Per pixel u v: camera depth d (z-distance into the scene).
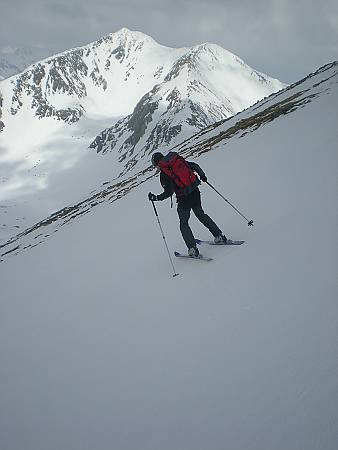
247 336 4.24
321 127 15.35
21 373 5.96
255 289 5.18
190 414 3.48
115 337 5.74
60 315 8.15
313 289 4.54
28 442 4.14
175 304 5.90
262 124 26.89
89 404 4.34
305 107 23.58
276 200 9.05
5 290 14.72
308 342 3.69
